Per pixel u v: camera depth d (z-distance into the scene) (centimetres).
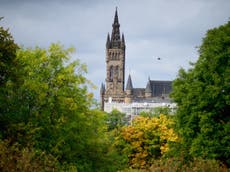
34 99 4691
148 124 8469
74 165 4850
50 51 4947
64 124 4756
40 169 2945
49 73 4841
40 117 4631
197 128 5250
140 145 8419
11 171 2741
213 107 5078
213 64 5144
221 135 4978
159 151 8425
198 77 5291
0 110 4403
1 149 2867
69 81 4903
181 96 5525
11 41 4362
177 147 5503
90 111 5244
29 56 4881
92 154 5275
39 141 4566
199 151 5000
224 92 5019
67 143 4778
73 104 4797
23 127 4309
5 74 4284
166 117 8944
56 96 4781
